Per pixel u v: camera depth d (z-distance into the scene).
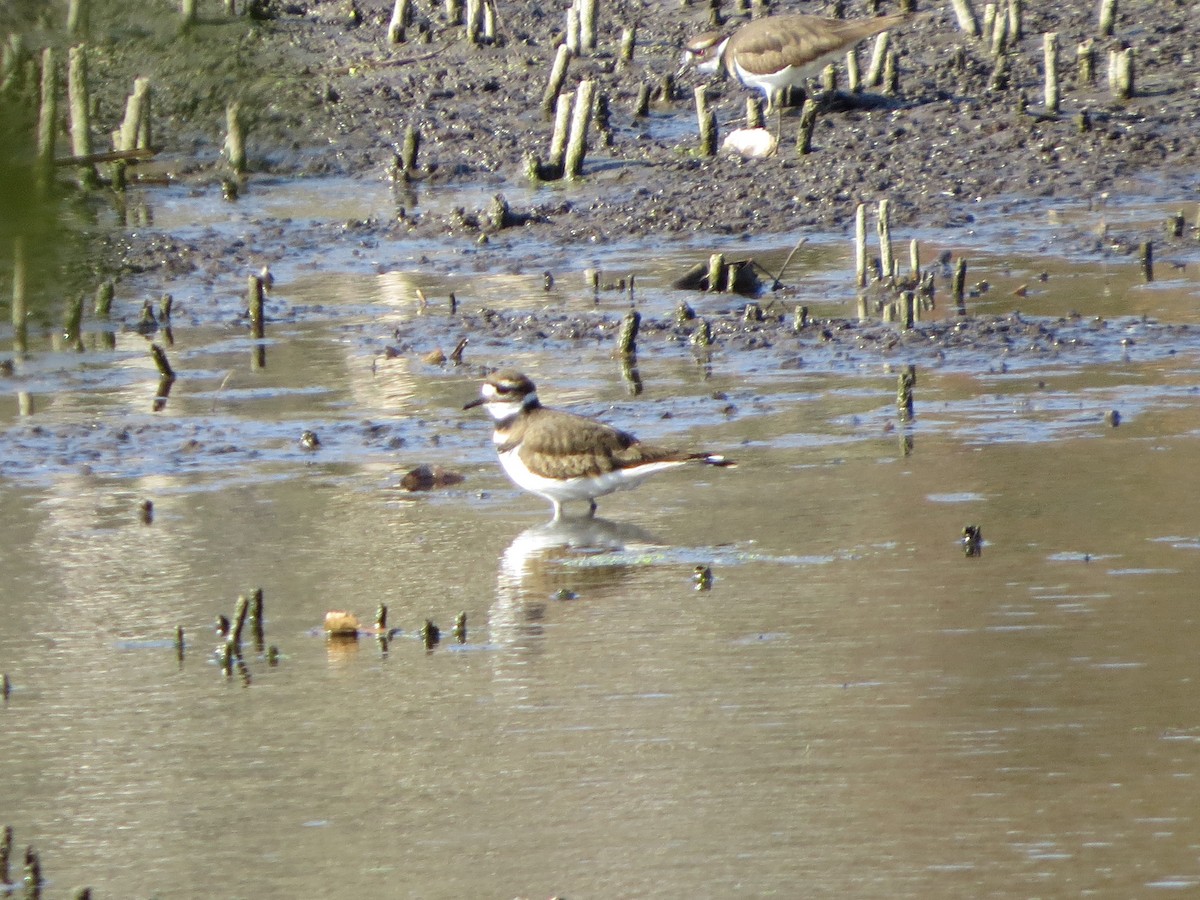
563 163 26.69
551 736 10.09
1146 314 19.69
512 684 10.87
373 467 15.69
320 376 18.52
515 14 33.62
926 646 11.20
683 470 15.24
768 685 10.69
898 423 16.38
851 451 15.59
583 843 8.81
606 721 10.27
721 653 11.23
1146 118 27.47
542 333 19.81
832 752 9.75
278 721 10.43
